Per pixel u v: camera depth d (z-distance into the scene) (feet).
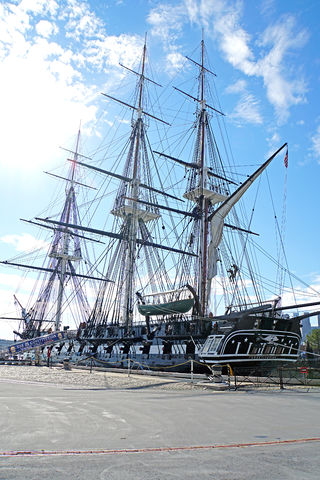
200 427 32.99
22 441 26.09
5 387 66.74
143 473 19.21
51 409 41.45
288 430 32.17
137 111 252.01
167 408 44.65
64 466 20.27
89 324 208.03
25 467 19.99
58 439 26.99
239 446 25.77
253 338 113.29
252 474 19.26
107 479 18.13
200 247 186.50
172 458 22.36
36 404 45.14
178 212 209.56
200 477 18.69
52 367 135.54
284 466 20.81
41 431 29.58
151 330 155.02
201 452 23.93
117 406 45.37
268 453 23.81
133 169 239.71
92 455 22.77
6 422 32.99
